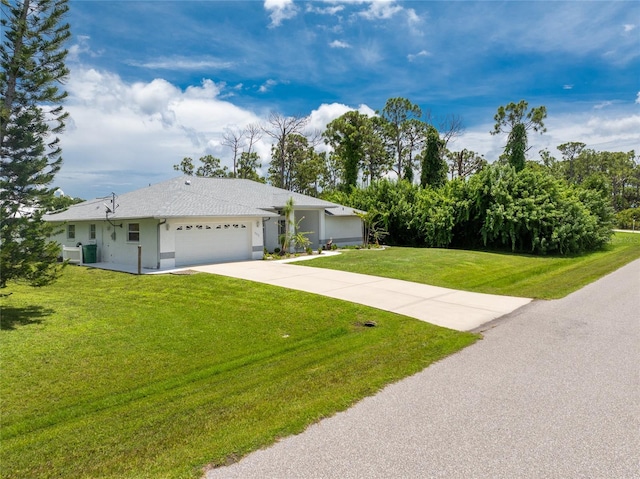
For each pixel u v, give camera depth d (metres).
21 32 8.84
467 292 10.76
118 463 3.10
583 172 72.12
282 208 20.20
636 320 7.60
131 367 5.62
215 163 48.47
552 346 5.96
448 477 2.77
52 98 9.37
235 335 7.15
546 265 17.22
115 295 10.76
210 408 4.08
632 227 51.00
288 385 4.62
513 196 23.02
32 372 5.42
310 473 2.85
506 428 3.47
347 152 41.88
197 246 16.20
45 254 8.98
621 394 4.19
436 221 25.30
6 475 3.01
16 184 8.97
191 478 2.83
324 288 10.93
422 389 4.38
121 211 16.73
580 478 2.74
